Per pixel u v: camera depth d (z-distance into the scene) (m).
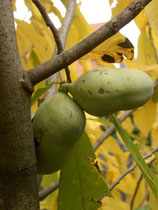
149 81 0.54
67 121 0.51
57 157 0.52
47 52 0.91
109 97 0.52
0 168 0.47
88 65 1.05
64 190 0.64
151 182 0.53
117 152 1.15
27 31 0.88
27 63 0.98
